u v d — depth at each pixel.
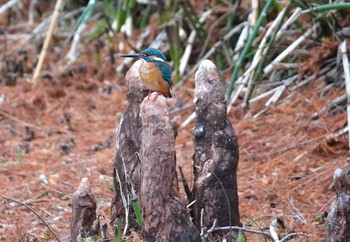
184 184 7.35
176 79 13.49
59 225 8.95
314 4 11.98
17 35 16.50
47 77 14.55
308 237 8.16
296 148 10.79
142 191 6.70
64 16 16.41
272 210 9.23
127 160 7.64
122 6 15.44
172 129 6.66
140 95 7.58
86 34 15.86
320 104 11.59
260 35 12.62
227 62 13.53
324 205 9.24
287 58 12.66
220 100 7.06
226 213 7.19
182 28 14.30
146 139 6.63
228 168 7.11
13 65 14.99
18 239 8.57
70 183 10.36
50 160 11.39
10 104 13.61
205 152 7.11
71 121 12.96
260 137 11.34
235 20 14.12
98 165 11.00
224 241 6.96
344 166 10.02
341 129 10.82
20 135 12.54
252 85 11.99
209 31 13.94
